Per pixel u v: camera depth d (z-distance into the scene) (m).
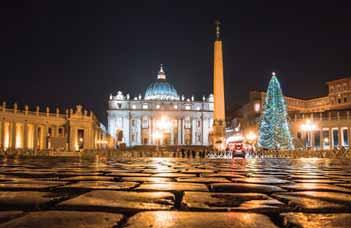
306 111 102.25
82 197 4.30
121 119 129.38
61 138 55.94
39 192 4.78
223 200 4.18
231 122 113.75
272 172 10.44
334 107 94.31
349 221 2.99
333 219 3.06
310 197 4.50
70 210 3.47
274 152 43.75
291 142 52.94
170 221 2.98
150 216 3.18
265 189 5.44
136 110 129.50
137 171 10.16
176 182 6.54
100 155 42.44
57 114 78.81
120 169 11.30
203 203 3.95
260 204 3.90
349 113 69.44
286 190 5.37
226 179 7.40
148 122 130.50
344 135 81.56
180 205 3.83
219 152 42.16
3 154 43.53
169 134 128.75
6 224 2.80
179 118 131.12
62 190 5.05
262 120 54.22
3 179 6.96
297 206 3.77
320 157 39.81
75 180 6.77
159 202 4.00
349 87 90.94
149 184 6.05
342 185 6.24
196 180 7.05
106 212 3.37
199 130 132.38
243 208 3.65
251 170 11.60
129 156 43.97
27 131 72.19
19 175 8.16
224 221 2.99
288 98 97.56
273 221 3.03
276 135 52.41
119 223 2.88
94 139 89.19
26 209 3.50
